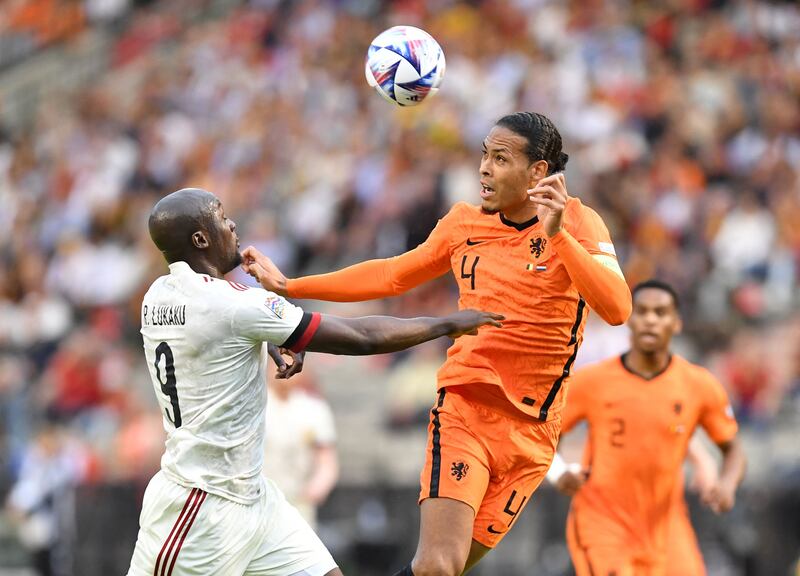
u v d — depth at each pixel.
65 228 81.44
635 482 32.09
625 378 32.53
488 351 24.66
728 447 33.41
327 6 92.62
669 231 66.06
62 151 90.19
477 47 81.06
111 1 109.38
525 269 24.48
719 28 81.31
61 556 55.34
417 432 62.06
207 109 88.06
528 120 24.41
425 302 62.44
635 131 73.12
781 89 75.94
